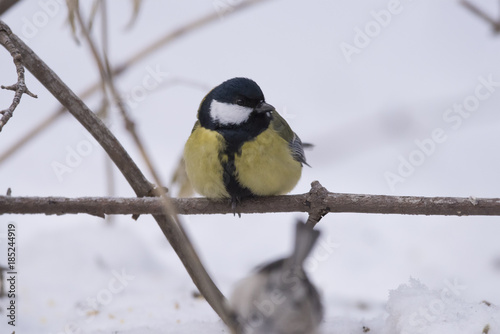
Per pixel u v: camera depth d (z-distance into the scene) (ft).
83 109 22.43
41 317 26.30
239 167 23.95
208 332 22.74
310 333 14.14
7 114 18.20
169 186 27.45
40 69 21.81
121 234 35.42
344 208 22.38
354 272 33.45
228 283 31.40
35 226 37.91
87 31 17.61
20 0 22.39
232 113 24.20
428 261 34.35
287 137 25.72
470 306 20.39
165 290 29.99
